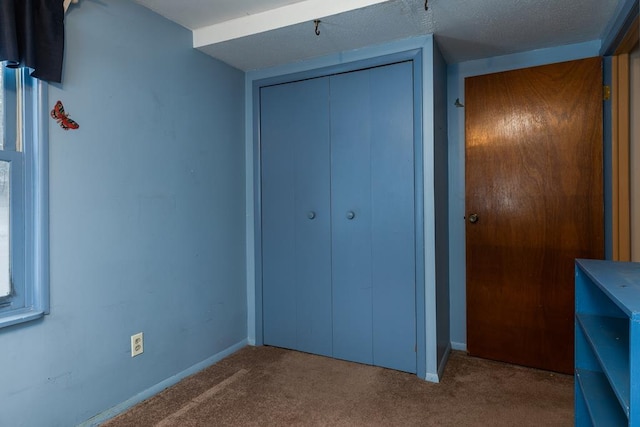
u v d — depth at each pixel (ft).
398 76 7.32
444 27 6.66
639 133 6.93
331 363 7.84
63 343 5.25
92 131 5.61
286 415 5.91
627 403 2.97
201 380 7.11
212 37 7.23
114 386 5.93
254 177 8.85
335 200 8.00
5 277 4.77
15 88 4.88
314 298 8.29
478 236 7.90
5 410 4.66
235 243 8.57
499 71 7.91
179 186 7.11
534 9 6.03
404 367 7.38
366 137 7.65
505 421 5.68
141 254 6.38
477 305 7.95
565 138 7.16
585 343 5.06
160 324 6.72
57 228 5.17
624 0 5.54
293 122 8.42
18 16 4.61
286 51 7.69
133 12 6.25
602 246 6.95
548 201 7.30
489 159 7.77
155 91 6.63
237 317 8.63
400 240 7.36
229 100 8.40
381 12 6.13
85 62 5.52
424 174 7.06
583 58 7.10
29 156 4.96
